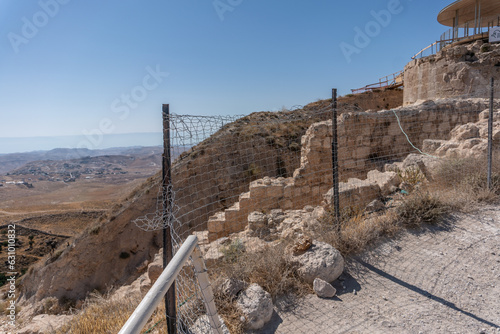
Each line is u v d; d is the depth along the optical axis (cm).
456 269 499
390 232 626
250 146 2052
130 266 1894
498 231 605
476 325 376
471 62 2269
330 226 608
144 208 1986
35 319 978
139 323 173
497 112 1267
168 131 382
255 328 397
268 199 1135
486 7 2664
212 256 684
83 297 1762
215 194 1933
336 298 455
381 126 1415
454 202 715
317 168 1281
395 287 468
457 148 1071
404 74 3080
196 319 407
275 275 490
